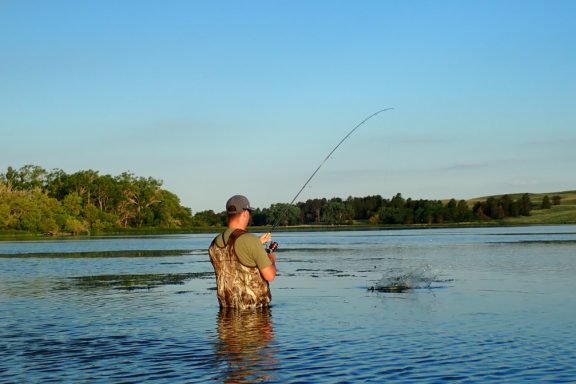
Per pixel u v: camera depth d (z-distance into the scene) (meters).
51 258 31.33
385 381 6.25
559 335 8.37
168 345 8.04
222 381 6.31
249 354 7.44
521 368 6.67
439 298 12.25
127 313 10.88
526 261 22.92
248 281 10.79
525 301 11.72
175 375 6.56
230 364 6.97
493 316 9.96
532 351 7.44
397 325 9.21
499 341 8.02
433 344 7.87
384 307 11.06
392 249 35.66
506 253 28.53
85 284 16.66
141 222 146.12
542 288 13.87
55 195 141.00
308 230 121.62
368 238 62.12
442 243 43.69
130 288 15.29
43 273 20.97
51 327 9.53
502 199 155.12
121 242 63.25
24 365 7.09
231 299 10.86
